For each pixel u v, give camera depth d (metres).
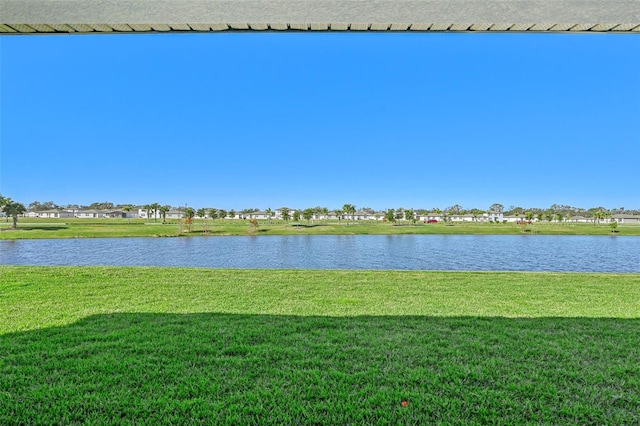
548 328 3.96
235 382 2.66
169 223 69.62
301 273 8.19
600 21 2.39
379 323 4.12
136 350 3.26
